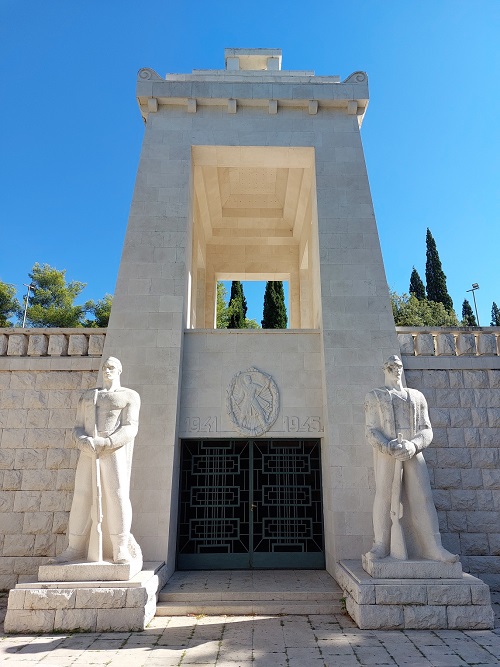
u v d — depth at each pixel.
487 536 9.12
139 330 9.73
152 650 5.78
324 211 10.64
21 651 5.72
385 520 7.20
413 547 7.18
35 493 9.24
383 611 6.55
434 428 9.64
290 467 9.92
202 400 9.87
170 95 11.12
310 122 11.30
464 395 9.84
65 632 6.39
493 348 10.13
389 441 7.20
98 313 33.78
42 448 9.48
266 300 32.81
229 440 9.91
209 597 7.59
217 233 15.88
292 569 9.37
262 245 16.17
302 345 10.26
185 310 10.23
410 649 5.79
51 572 6.69
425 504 7.16
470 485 9.37
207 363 10.09
